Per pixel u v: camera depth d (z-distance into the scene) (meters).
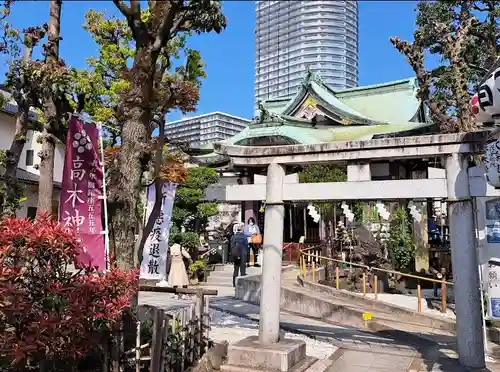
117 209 6.01
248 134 21.08
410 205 12.67
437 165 16.11
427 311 10.91
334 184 7.45
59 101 7.72
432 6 14.22
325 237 19.83
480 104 5.82
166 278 14.20
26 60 7.97
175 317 6.20
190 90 6.93
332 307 10.95
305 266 15.54
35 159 21.02
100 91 16.23
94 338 4.54
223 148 8.00
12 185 8.07
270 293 7.48
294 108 25.16
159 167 6.84
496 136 6.00
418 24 14.48
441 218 19.02
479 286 6.83
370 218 16.91
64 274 4.60
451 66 12.10
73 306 4.23
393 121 25.38
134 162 6.14
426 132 19.42
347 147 7.34
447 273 14.87
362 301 11.63
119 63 16.86
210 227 27.66
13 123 19.47
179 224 18.12
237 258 15.18
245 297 13.52
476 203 7.89
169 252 14.70
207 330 7.21
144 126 6.24
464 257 6.80
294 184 7.65
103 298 4.50
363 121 23.30
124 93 6.21
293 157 7.66
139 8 5.76
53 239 4.36
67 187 6.03
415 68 12.33
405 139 7.08
